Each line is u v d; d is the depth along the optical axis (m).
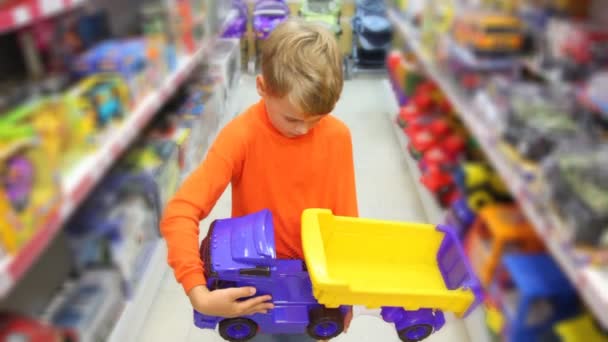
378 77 4.49
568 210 1.15
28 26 1.34
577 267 1.09
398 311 1.00
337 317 0.96
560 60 1.50
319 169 0.99
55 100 1.20
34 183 0.97
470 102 1.88
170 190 1.94
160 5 2.04
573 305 1.36
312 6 4.46
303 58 0.82
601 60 1.36
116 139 1.40
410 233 1.03
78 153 1.26
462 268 0.94
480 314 1.69
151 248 1.80
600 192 1.11
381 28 4.20
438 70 2.28
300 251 1.05
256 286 0.91
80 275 1.47
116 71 1.52
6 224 0.87
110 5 2.05
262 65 0.87
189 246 0.85
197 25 2.45
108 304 1.43
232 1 3.99
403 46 3.36
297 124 0.88
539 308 1.38
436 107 2.78
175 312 1.80
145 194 1.73
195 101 2.47
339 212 1.07
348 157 1.05
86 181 1.19
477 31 1.75
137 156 1.84
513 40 1.71
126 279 1.54
